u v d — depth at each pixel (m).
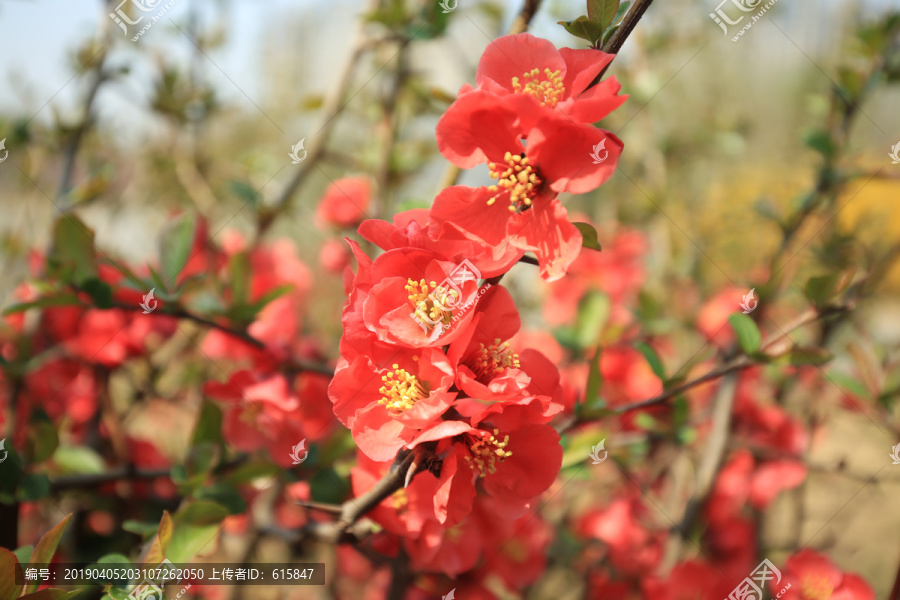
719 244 0.52
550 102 0.19
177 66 0.42
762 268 0.42
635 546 0.37
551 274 0.18
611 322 0.42
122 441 0.35
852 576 0.30
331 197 0.42
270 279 0.39
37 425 0.25
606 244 0.48
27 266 0.39
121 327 0.34
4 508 0.24
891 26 0.36
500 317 0.18
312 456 0.27
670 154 0.54
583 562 0.38
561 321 0.45
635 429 0.37
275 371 0.28
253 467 0.25
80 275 0.26
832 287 0.24
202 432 0.26
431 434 0.16
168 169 0.49
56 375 0.35
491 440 0.17
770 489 0.37
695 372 0.38
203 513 0.23
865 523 0.47
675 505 0.39
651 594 0.33
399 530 0.22
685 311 0.48
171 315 0.26
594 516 0.38
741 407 0.39
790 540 0.41
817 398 0.41
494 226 0.19
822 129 0.43
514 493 0.18
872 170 0.35
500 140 0.19
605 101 0.18
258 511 0.33
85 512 0.31
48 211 0.37
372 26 0.40
